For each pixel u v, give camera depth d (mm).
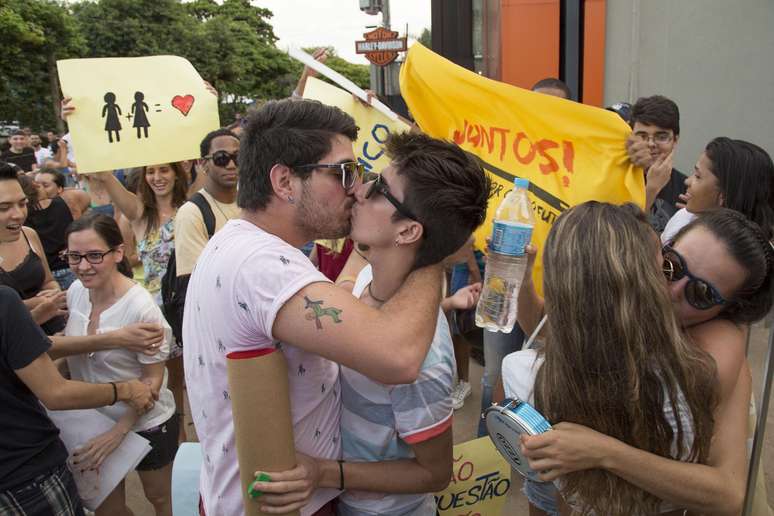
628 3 5008
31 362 1795
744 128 4582
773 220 2285
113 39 27703
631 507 1222
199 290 1288
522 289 2045
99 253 2324
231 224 1323
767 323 1551
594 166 2287
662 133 2885
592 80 5195
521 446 1223
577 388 1210
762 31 4398
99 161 3260
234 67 34500
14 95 23422
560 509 1482
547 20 5172
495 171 2506
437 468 1354
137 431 2391
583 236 1222
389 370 1108
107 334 2252
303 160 1242
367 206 1295
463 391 3861
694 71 4762
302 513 1303
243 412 1121
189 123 3402
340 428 1402
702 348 1361
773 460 2916
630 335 1158
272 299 1139
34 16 22891
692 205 2447
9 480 1778
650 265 1195
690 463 1202
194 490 1623
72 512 1964
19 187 2740
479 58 6016
